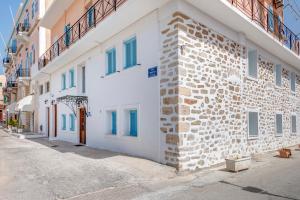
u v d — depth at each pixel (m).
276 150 12.68
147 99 8.16
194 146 7.38
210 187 5.65
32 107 21.81
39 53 20.30
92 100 11.80
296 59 14.05
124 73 9.41
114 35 10.16
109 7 10.39
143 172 6.65
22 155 9.49
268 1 13.25
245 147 9.88
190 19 7.59
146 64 8.29
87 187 5.62
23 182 5.98
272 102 12.70
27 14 25.30
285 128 14.12
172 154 7.09
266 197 4.94
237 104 9.48
